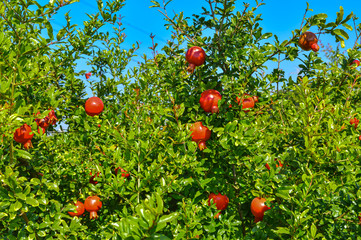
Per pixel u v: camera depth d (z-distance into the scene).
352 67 2.95
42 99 2.82
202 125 2.25
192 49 2.43
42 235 2.06
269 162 2.15
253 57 2.46
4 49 1.88
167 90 2.81
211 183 2.25
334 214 2.15
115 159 2.13
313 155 2.01
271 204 2.03
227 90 2.48
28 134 2.05
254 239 2.11
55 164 2.81
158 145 2.48
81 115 2.75
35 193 2.24
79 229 2.50
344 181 2.34
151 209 1.02
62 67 3.62
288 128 2.55
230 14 2.66
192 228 1.82
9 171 1.68
